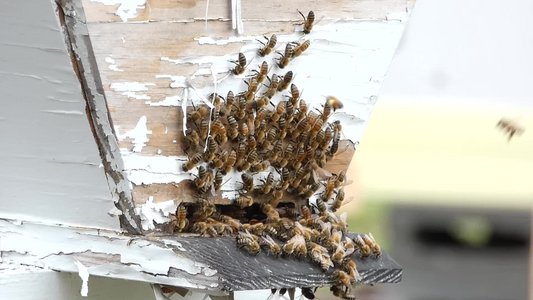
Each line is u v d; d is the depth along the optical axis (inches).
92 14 178.7
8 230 198.7
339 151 232.2
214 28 203.0
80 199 193.8
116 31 184.2
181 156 200.5
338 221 216.4
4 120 188.4
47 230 196.9
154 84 193.0
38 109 185.0
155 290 195.5
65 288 202.2
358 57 228.7
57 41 173.9
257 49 211.8
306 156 222.7
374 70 231.5
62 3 171.8
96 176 190.1
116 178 191.0
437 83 518.3
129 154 190.1
